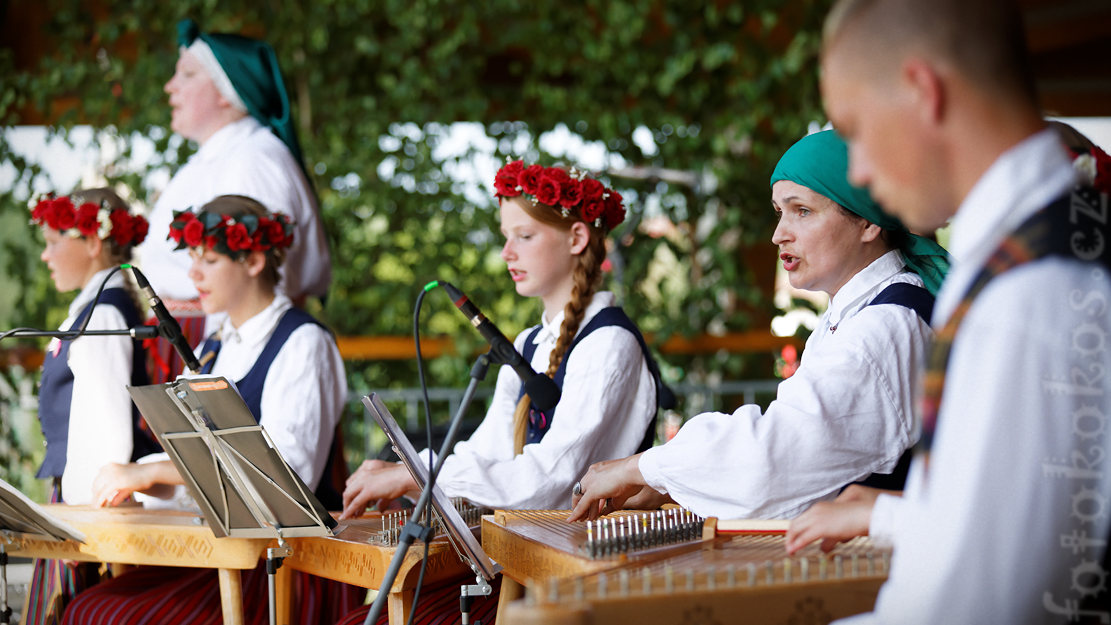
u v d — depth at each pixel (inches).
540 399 85.0
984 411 45.9
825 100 51.0
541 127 245.6
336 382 123.8
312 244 163.8
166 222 157.2
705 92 247.1
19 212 238.1
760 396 240.4
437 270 241.9
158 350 146.4
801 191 85.6
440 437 162.2
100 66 242.5
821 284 87.7
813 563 61.9
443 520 81.6
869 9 48.3
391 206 243.4
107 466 109.5
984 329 46.3
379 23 250.8
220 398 82.2
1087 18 275.1
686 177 245.9
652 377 110.6
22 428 224.2
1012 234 46.9
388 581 80.3
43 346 233.5
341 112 243.3
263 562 111.1
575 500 90.7
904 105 47.4
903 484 81.7
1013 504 45.8
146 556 98.0
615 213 113.7
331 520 88.0
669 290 247.0
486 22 248.1
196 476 89.7
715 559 66.1
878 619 50.5
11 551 106.0
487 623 97.0
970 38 46.5
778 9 243.1
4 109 239.3
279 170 158.4
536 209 109.3
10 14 244.8
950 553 46.6
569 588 55.6
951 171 48.4
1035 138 47.8
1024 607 46.5
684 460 80.0
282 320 122.9
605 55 243.4
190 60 162.1
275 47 242.7
